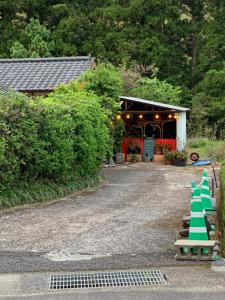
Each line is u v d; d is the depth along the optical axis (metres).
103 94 18.50
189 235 6.96
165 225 8.82
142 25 36.75
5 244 7.50
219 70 35.34
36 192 11.21
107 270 6.20
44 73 20.36
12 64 21.78
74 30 34.25
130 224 8.91
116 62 33.50
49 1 36.72
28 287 5.64
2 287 5.63
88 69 20.06
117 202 11.41
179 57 37.50
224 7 38.53
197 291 5.45
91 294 5.41
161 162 23.42
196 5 40.06
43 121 11.46
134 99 23.36
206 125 32.59
